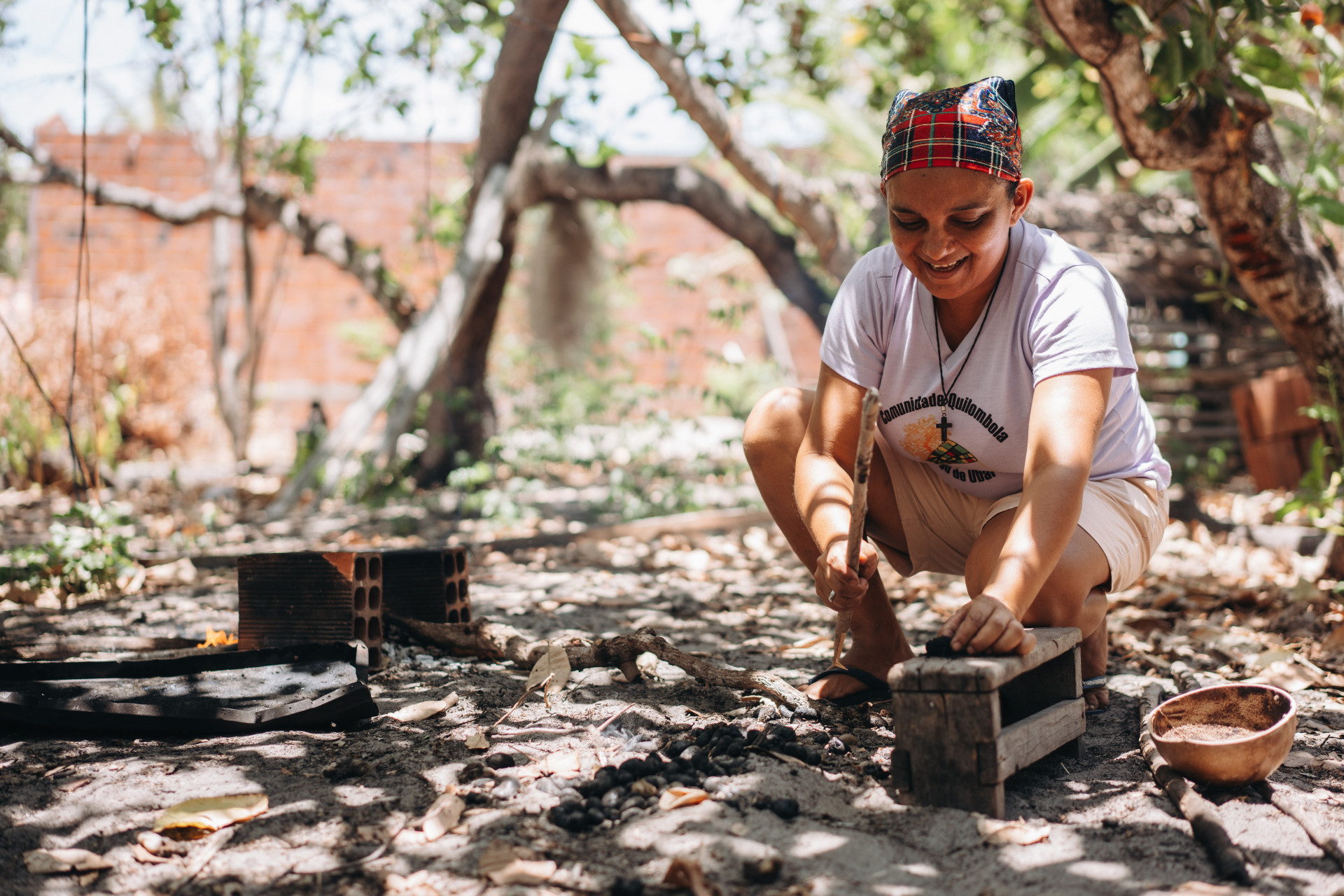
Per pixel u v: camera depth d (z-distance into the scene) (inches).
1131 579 96.7
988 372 93.9
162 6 213.9
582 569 198.4
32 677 105.9
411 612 131.1
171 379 442.9
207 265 516.1
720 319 314.3
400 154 518.0
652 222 544.4
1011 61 428.1
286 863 71.3
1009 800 82.1
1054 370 87.4
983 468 100.0
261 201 315.9
